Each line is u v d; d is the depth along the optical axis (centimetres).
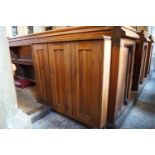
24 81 298
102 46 114
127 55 159
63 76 157
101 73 122
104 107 138
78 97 149
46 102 198
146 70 328
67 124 168
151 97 252
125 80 173
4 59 52
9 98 56
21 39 249
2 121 55
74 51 135
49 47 160
